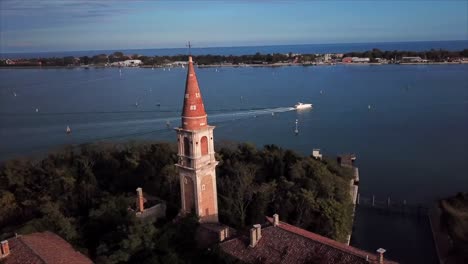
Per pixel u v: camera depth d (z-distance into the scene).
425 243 81.25
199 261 53.34
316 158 107.25
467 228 78.75
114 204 64.81
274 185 79.56
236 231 61.47
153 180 84.62
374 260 45.50
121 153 101.44
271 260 49.41
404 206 99.25
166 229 58.09
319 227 71.19
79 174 88.50
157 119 193.25
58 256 48.12
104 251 53.97
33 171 89.25
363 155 146.62
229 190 75.81
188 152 61.06
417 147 154.00
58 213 63.88
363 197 106.62
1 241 48.53
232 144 138.25
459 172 126.31
